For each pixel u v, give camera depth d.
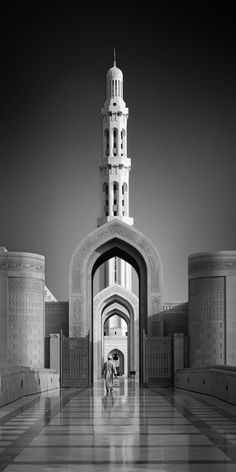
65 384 37.78
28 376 27.62
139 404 22.19
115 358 78.12
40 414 18.44
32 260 37.47
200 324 36.50
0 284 36.81
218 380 24.81
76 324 39.12
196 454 11.12
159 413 18.62
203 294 36.50
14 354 36.56
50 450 11.59
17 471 9.58
